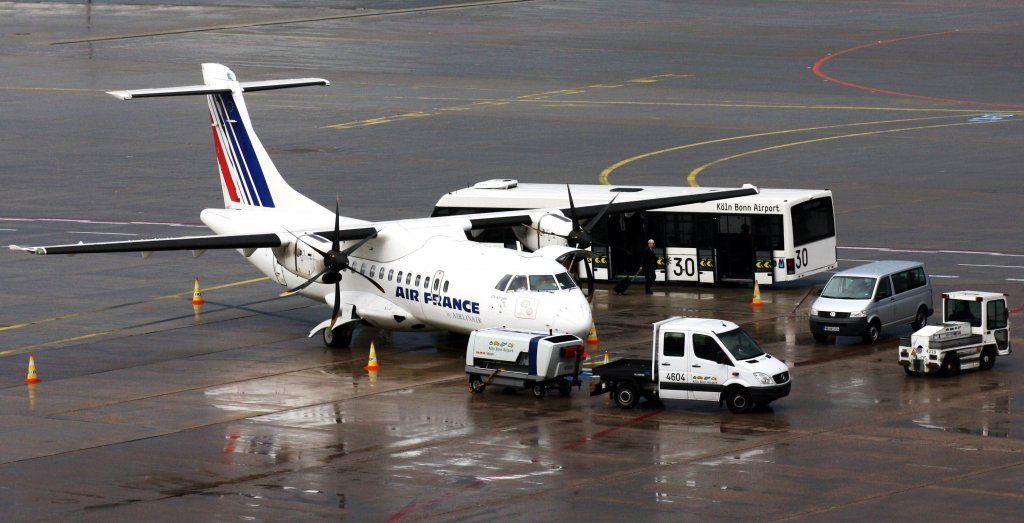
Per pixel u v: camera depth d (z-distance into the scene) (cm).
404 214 18850
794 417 10012
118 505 8325
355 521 7950
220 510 8194
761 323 13300
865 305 12256
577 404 10575
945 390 10706
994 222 17912
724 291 14912
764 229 14612
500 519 7912
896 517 7800
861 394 10644
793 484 8438
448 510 8094
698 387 10250
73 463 9200
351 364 12031
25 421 10275
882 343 12462
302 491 8525
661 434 9644
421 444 9500
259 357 12325
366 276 12731
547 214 13412
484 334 10900
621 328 13138
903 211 18725
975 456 8956
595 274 15325
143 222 18938
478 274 11862
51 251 11638
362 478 8762
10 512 8219
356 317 12681
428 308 12144
